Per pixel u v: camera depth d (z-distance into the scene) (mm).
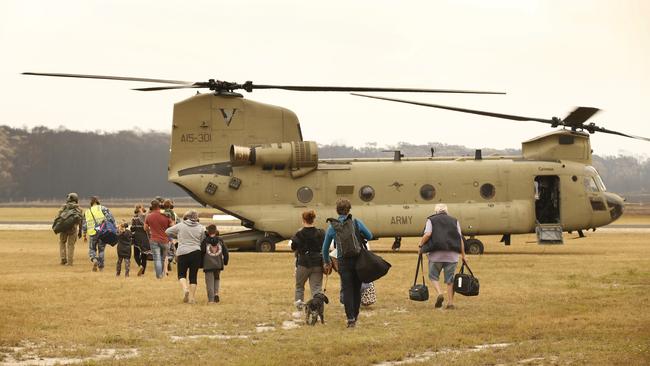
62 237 45656
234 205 54656
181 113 55094
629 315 25438
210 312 27016
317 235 25422
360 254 23609
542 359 19172
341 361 19312
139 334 23078
